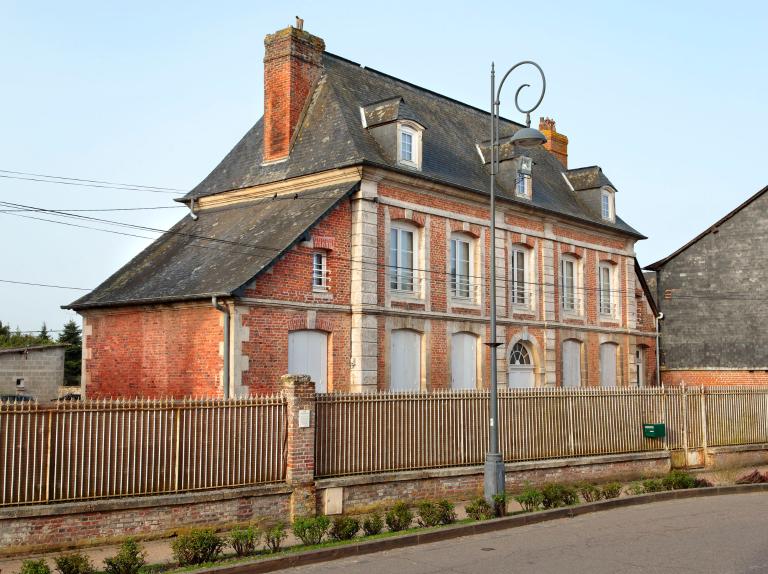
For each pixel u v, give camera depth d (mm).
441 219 22766
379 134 21891
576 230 28125
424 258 22125
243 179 23078
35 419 11250
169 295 19172
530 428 17453
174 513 12211
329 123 22125
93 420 11734
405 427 15438
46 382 30219
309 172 21078
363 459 14789
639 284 32562
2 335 47375
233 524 12766
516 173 25328
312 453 13828
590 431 18594
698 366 32688
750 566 9688
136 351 20250
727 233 32719
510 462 16969
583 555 10586
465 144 25969
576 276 28312
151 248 23406
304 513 13555
